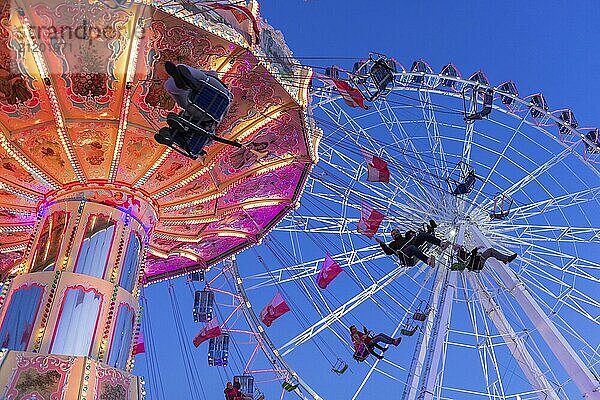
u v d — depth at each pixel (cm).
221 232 1844
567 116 2833
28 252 1467
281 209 1862
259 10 1345
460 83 2727
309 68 1457
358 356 2073
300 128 1519
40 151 1432
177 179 1534
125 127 1395
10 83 1282
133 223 1493
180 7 1181
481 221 2758
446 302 2261
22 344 1259
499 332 2555
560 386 2473
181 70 971
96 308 1330
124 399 1255
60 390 1172
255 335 2566
